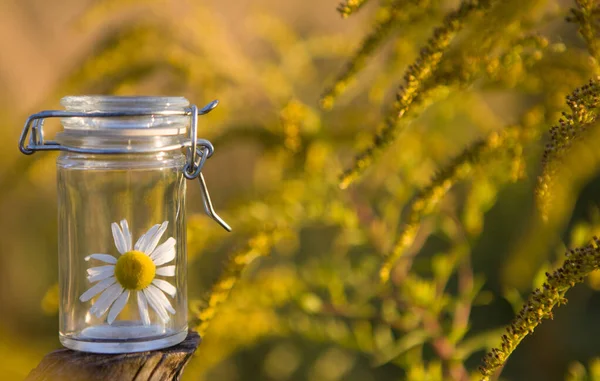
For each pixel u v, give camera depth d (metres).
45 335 1.37
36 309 1.47
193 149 0.71
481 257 1.25
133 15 1.07
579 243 0.80
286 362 1.16
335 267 0.92
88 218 0.72
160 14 0.94
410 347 0.88
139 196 0.72
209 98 0.93
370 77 0.92
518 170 0.79
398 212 0.91
